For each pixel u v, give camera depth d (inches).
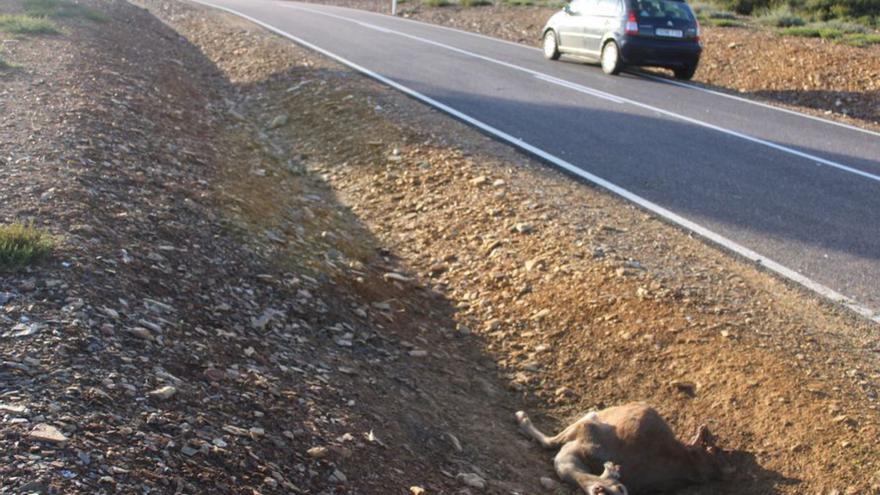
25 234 204.5
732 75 658.8
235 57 600.4
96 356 168.4
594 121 454.3
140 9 771.4
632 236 293.3
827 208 327.0
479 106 474.9
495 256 289.6
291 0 1180.5
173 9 844.6
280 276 248.7
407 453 180.4
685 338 230.1
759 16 911.0
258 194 319.6
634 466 188.5
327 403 186.4
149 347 180.1
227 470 147.5
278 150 406.3
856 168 384.5
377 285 268.1
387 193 350.0
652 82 610.2
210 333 198.8
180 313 202.7
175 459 144.5
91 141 307.7
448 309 266.8
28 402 145.6
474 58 660.1
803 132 457.7
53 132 309.4
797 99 590.6
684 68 636.1
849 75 617.3
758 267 270.2
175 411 158.9
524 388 227.8
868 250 285.3
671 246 285.4
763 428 197.6
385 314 250.4
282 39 676.7
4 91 366.3
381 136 406.0
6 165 266.7
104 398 154.5
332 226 315.6
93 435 142.4
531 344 243.6
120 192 267.0
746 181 358.6
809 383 205.6
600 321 244.7
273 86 514.6
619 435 190.4
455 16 993.5
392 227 322.7
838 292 253.1
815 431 192.1
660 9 621.6
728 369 215.9
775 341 224.5
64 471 130.6
